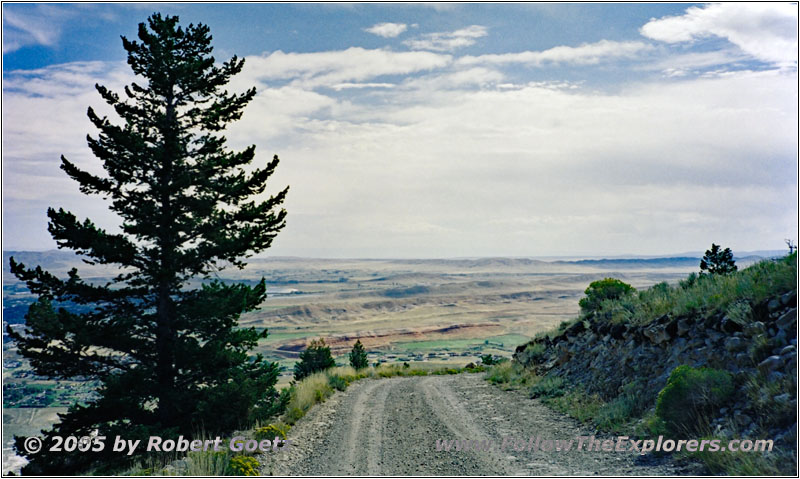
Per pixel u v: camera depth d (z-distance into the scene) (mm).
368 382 30422
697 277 19156
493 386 23484
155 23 21000
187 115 21406
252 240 20375
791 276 12180
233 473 11398
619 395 14953
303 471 11781
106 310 19734
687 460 9719
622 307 19203
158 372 19359
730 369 11758
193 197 20250
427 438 14336
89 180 19344
